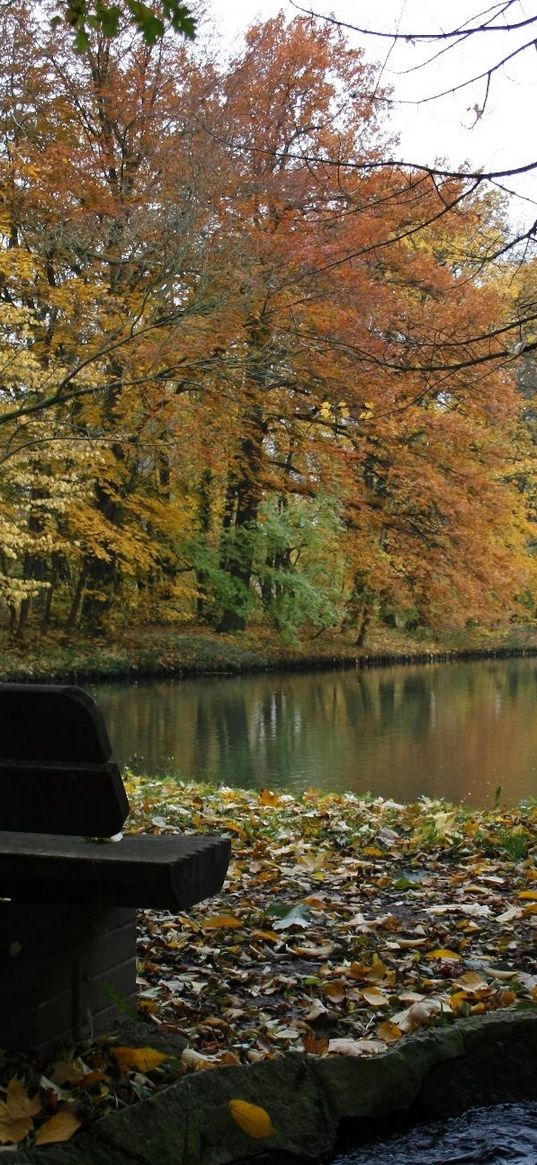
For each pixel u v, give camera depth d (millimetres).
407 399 15906
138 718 20484
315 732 18672
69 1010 2943
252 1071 2686
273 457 28094
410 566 23062
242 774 14391
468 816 8141
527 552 36438
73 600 31344
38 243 16156
